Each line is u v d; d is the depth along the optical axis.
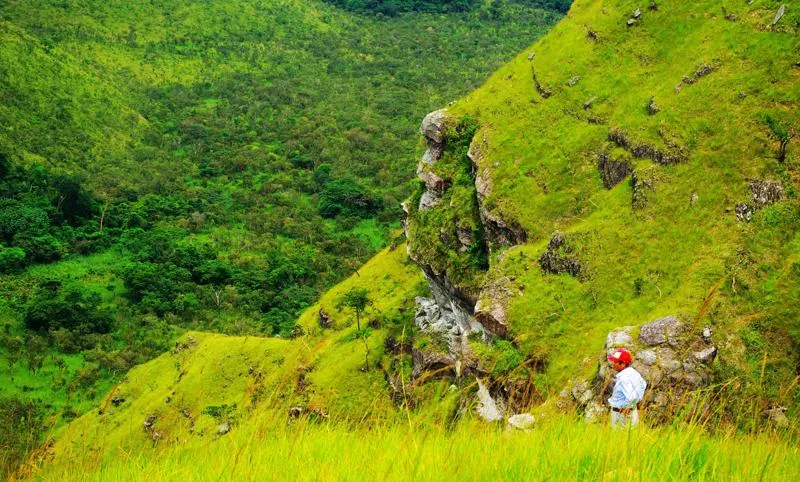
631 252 31.00
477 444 6.88
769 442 6.92
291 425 7.84
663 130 34.56
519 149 41.12
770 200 29.11
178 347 72.06
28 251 102.00
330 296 65.81
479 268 40.19
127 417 65.06
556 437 7.04
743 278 26.50
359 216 128.25
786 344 24.05
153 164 148.75
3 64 158.50
